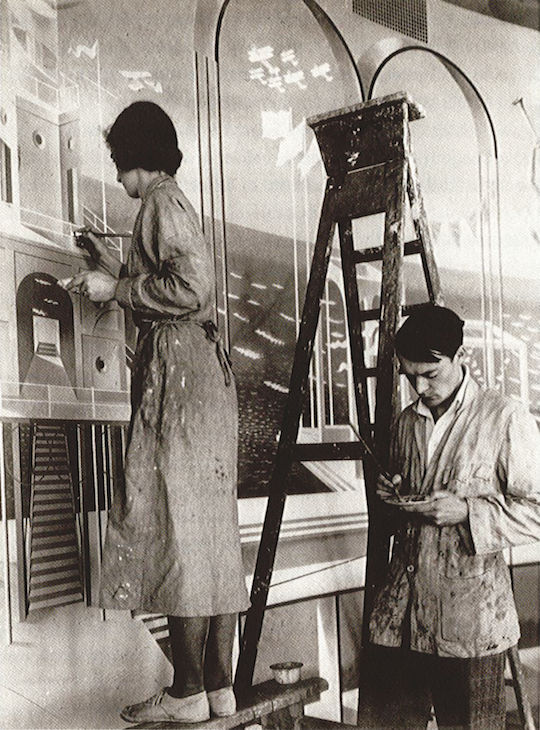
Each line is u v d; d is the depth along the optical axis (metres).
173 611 2.56
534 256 4.87
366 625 3.06
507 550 4.48
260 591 3.21
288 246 3.85
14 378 2.78
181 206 2.75
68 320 2.99
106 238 3.17
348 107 3.20
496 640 2.72
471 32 4.71
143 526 2.64
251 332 3.65
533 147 4.92
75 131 3.09
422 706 2.85
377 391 3.09
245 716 2.88
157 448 2.65
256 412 3.63
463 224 4.56
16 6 2.90
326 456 3.17
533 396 4.77
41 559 2.80
